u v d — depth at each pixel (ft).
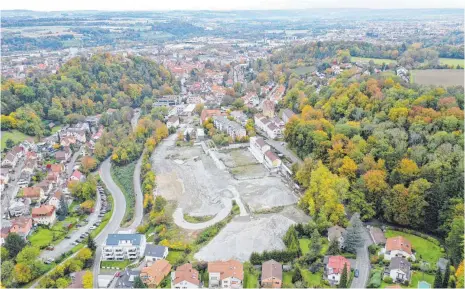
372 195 594.65
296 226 566.77
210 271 474.90
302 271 484.33
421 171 582.35
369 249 518.37
